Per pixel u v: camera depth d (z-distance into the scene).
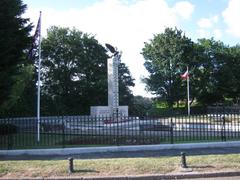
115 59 32.75
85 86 65.31
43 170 12.86
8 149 17.44
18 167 13.33
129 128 22.91
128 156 15.73
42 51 66.44
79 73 66.75
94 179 11.99
